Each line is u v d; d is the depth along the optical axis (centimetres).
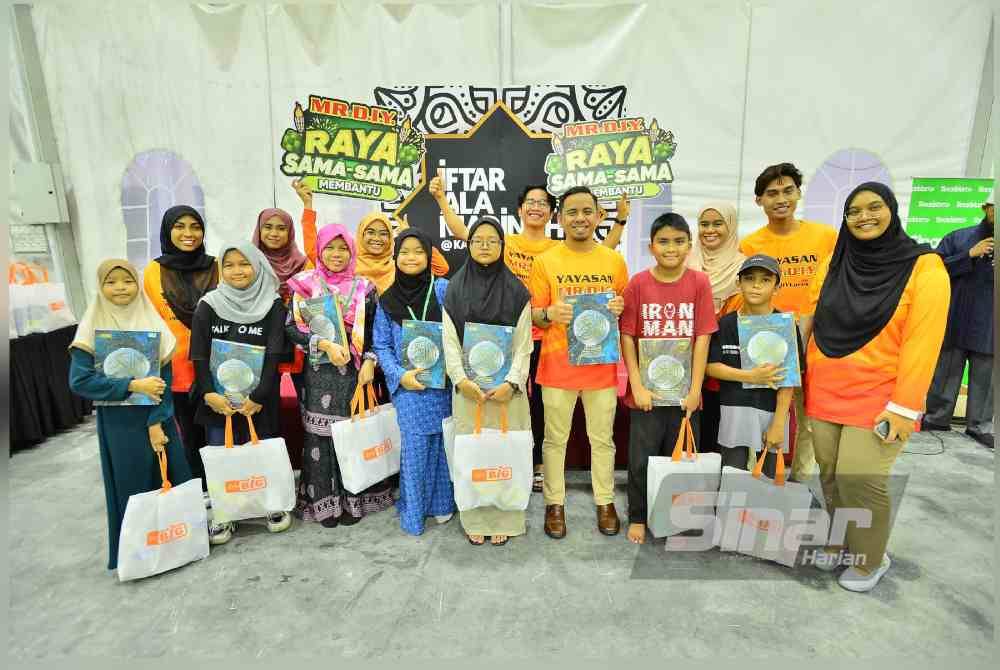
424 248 218
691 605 186
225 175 355
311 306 225
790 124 340
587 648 167
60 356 353
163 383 201
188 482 207
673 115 340
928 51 330
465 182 348
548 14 330
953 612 183
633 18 329
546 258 227
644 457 222
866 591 193
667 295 213
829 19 329
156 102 350
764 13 328
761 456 216
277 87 344
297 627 176
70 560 215
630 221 352
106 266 195
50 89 351
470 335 212
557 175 346
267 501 219
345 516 244
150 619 180
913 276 178
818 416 199
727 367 212
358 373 231
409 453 227
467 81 339
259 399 218
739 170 346
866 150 341
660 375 215
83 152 358
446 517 240
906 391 176
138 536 195
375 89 342
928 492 267
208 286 238
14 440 320
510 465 215
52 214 356
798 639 171
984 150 338
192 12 338
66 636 173
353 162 350
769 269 201
